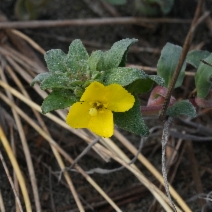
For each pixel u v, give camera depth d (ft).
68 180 0.74
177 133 0.76
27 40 0.88
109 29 0.95
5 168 0.72
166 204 0.70
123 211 0.75
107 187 0.78
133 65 0.86
